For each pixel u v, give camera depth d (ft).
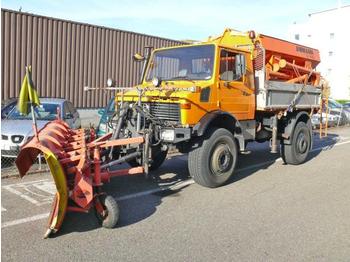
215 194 23.58
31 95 16.74
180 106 23.52
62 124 23.65
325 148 43.91
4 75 45.03
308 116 35.24
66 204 16.48
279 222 18.93
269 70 30.53
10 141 28.94
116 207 17.44
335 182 27.53
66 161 16.99
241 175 29.07
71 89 51.55
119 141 19.76
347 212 20.74
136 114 23.65
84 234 16.96
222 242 16.38
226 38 30.81
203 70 25.75
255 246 16.03
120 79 56.65
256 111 30.19
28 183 24.71
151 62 29.14
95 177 18.16
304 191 24.84
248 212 20.33
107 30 54.49
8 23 44.83
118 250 15.40
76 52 51.52
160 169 30.17
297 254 15.38
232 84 26.55
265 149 41.50
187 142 24.64
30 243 15.87
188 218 19.24
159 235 17.01
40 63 48.16
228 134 25.34
